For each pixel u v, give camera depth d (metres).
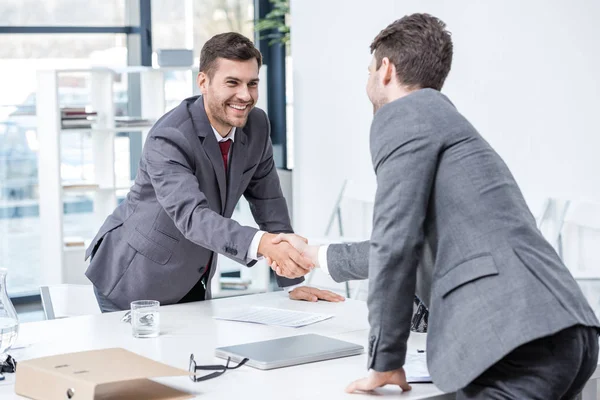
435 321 1.89
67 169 7.26
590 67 4.89
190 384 2.05
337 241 5.88
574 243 5.06
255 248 2.74
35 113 7.17
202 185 3.05
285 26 7.68
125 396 1.93
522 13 5.25
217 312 2.90
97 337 2.54
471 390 1.85
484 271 1.83
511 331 1.76
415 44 1.99
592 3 4.86
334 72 6.68
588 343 1.85
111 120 6.61
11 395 1.97
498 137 5.47
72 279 6.52
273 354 2.25
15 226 7.13
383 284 1.88
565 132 5.05
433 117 1.91
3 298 2.24
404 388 2.00
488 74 5.50
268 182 3.33
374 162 1.96
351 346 2.34
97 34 7.35
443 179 1.90
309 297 3.08
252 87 2.96
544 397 1.81
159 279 3.11
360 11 6.40
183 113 3.03
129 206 3.18
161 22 7.59
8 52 7.07
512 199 1.90
